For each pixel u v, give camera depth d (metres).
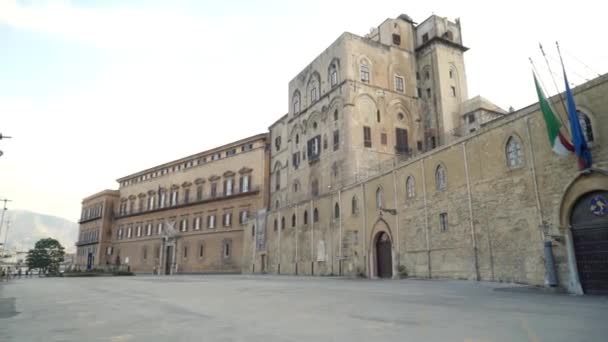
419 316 10.34
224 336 7.99
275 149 63.25
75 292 21.89
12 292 22.14
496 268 22.44
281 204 58.59
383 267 33.19
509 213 21.83
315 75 52.25
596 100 17.81
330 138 47.25
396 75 49.41
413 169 30.09
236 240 65.69
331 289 20.89
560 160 19.17
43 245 99.38
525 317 9.99
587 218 18.02
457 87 50.12
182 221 77.75
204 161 76.75
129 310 12.89
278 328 8.84
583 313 10.67
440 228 26.97
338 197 40.03
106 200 98.12
